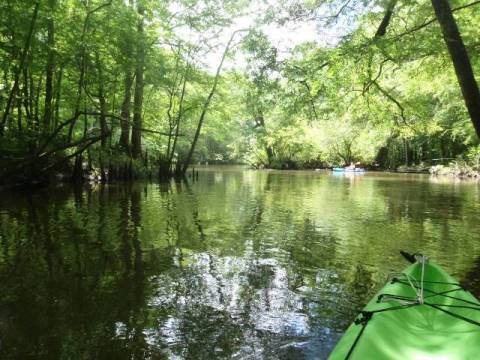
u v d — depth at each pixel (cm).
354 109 1248
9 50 1387
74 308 499
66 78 1831
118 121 2312
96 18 1702
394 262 691
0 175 1292
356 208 1284
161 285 578
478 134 763
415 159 4300
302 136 4144
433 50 891
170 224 994
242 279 606
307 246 795
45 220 1011
